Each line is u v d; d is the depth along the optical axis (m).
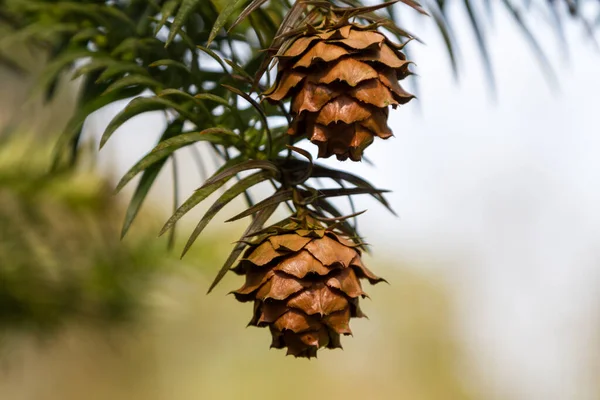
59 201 0.82
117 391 2.44
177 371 2.95
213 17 0.60
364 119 0.54
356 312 0.56
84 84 0.63
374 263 4.72
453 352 4.80
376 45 0.54
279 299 0.55
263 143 0.60
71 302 0.84
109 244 0.85
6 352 0.90
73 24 0.65
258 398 3.78
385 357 4.64
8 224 0.80
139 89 0.62
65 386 2.22
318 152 0.55
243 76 0.55
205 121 0.60
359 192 0.57
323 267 0.55
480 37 0.65
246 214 0.56
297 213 0.56
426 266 4.83
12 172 0.80
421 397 4.64
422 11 0.55
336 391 4.47
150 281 0.87
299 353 0.56
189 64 0.62
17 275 0.80
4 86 0.80
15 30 0.68
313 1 0.56
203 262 0.90
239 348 3.49
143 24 0.62
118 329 0.89
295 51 0.54
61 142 0.61
